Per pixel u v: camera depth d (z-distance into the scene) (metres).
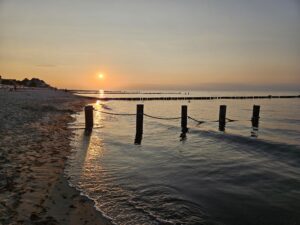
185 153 12.48
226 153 12.55
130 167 9.98
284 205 6.84
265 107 49.84
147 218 6.03
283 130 21.00
